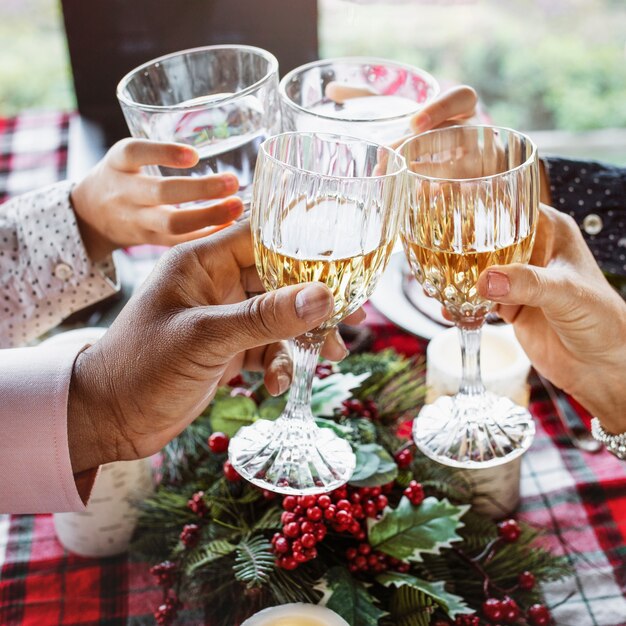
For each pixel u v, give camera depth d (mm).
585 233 812
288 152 554
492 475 659
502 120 1889
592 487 694
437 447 623
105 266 807
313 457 586
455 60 1815
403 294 837
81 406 578
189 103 653
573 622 607
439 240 566
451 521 609
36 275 784
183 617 603
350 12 1084
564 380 674
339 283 540
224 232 606
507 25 1797
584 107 1872
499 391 686
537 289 569
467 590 612
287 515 595
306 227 525
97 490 647
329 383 677
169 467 677
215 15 1020
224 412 662
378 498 617
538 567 620
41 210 777
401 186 537
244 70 688
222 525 620
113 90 1058
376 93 692
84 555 667
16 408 573
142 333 565
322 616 565
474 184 549
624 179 809
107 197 737
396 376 727
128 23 1021
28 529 692
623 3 1796
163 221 689
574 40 1833
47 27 1884
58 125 1131
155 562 636
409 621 581
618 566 641
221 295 607
